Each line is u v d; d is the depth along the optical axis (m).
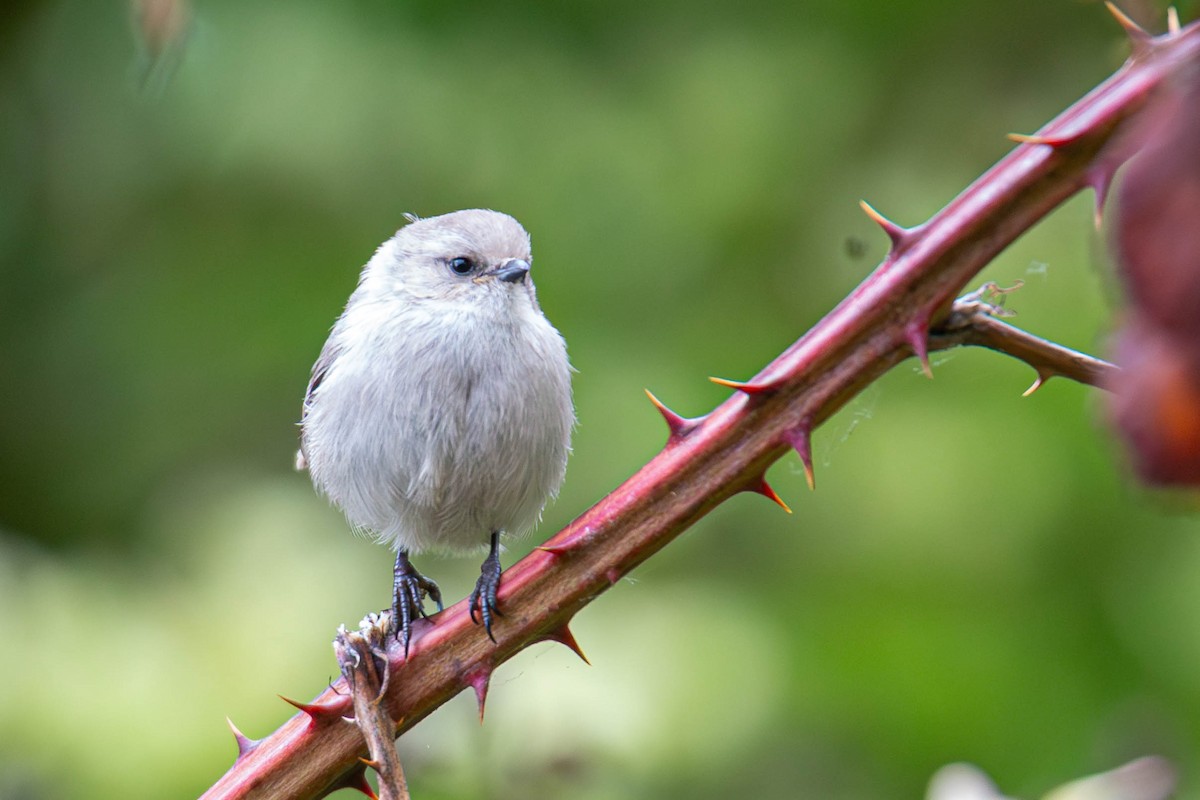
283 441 11.84
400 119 11.84
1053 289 10.79
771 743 9.76
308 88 11.80
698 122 12.16
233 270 12.15
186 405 12.05
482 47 12.24
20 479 12.34
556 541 4.56
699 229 11.98
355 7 12.14
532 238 11.84
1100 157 3.61
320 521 10.44
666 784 9.21
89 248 12.75
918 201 12.03
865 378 4.11
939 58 12.57
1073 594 10.38
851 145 12.23
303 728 4.67
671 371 11.43
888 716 9.98
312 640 9.62
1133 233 1.66
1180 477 1.65
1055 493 10.40
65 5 13.02
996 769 9.83
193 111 11.93
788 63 12.34
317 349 11.91
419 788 7.62
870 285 4.07
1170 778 4.48
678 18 12.60
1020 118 12.34
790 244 12.02
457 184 11.95
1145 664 9.99
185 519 10.89
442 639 4.65
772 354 11.59
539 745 7.77
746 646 10.04
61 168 12.78
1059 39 12.38
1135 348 1.68
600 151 12.00
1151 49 3.18
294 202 12.02
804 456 4.21
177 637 9.59
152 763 9.06
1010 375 10.86
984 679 10.03
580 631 9.75
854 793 9.75
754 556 10.91
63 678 9.25
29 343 12.67
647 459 11.01
